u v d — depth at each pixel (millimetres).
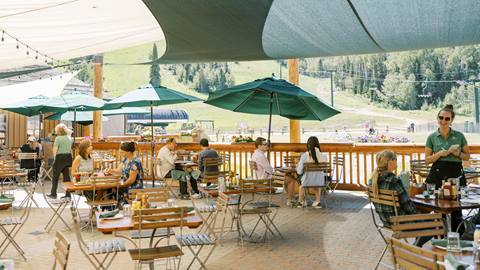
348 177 11312
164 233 4930
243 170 11094
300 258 4988
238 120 58062
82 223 7004
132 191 5238
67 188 6203
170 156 9391
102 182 6262
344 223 6746
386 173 4371
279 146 9805
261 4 4961
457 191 4488
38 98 11273
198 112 61844
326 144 9664
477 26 4965
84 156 7348
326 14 4992
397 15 4773
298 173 7953
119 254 5223
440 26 5023
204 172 8570
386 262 4773
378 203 4402
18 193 10062
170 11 5375
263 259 4973
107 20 7312
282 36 5949
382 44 6008
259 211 5688
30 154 10836
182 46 6754
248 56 7309
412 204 4289
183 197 9109
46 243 5793
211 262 4883
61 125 9297
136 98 9203
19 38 7754
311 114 8891
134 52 76688
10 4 5762
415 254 2457
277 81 8055
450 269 2277
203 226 6551
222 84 70125
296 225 6656
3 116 15664
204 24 5770
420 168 7156
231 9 5191
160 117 24516
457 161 5020
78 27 7512
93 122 13086
